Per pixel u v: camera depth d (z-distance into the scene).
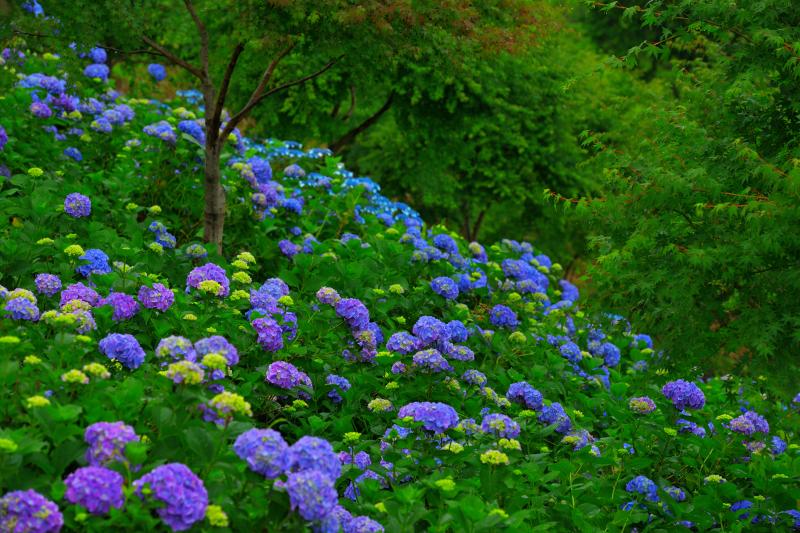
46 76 8.78
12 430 3.61
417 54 6.95
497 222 20.52
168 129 8.23
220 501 3.45
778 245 5.01
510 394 5.88
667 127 6.25
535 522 4.61
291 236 8.47
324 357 5.78
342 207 9.20
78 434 3.56
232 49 9.82
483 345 7.02
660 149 6.05
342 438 5.11
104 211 7.46
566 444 5.71
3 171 7.55
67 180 7.90
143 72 12.85
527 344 7.41
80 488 3.12
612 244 6.12
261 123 13.50
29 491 3.06
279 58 7.09
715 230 5.50
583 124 17.03
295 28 6.71
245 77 12.65
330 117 13.62
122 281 5.41
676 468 5.96
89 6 6.51
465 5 7.19
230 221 8.02
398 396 5.65
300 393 5.40
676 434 5.92
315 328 5.93
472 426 5.03
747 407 7.06
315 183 9.64
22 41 7.41
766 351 5.13
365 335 5.89
